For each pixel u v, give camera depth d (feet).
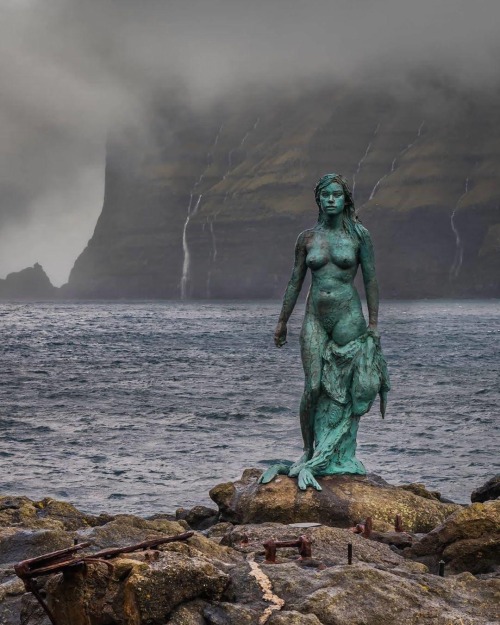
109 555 25.45
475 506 33.88
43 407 144.77
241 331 440.04
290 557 30.60
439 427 115.85
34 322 559.79
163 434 113.39
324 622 24.21
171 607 23.94
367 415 127.24
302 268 46.85
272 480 44.57
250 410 139.13
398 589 25.67
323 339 46.24
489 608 26.18
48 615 24.36
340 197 45.75
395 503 42.75
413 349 296.51
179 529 36.01
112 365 237.66
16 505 45.47
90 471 86.02
